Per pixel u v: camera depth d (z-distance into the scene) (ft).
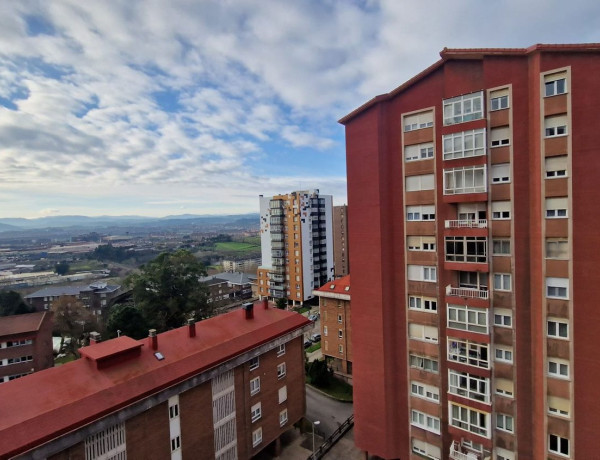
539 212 60.44
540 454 62.54
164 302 173.88
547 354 61.11
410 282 76.64
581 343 57.98
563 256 59.11
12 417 56.80
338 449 94.68
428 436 75.82
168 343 83.76
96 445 62.75
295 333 101.60
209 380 80.94
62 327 167.94
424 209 73.67
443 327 72.59
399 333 78.79
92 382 67.21
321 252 270.87
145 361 75.31
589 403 57.72
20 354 134.72
